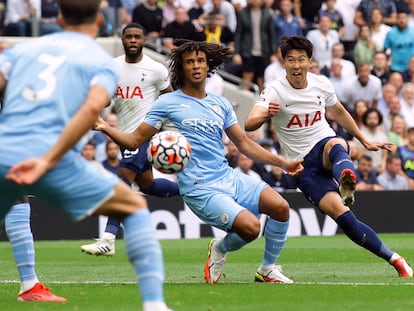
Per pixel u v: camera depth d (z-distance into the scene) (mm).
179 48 21062
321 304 16922
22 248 18141
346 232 23047
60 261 29109
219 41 49156
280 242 21688
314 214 39125
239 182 21422
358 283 21047
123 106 28078
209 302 17438
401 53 49812
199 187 21031
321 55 49375
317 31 49562
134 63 27906
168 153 19875
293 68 22891
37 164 12633
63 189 13578
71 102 13680
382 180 42125
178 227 38375
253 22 48750
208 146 21125
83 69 13719
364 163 41312
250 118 22938
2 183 13578
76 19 14336
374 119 44125
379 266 26484
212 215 20844
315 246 33969
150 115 21109
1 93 14398
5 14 47594
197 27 49844
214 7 50031
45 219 37688
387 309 16188
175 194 27828
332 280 22172
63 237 37812
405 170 43281
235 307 16547
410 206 39875
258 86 49188
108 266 27156
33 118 13609
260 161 21203
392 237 37969
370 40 50312
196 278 23219
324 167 23297
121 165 27062
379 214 39656
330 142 23047
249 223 20375
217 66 21625
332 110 23922
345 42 51000
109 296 18609
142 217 13750
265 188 21375
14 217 18125
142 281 13547
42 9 47500
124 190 13828
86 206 13719
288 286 20266
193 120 21016
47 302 17828
